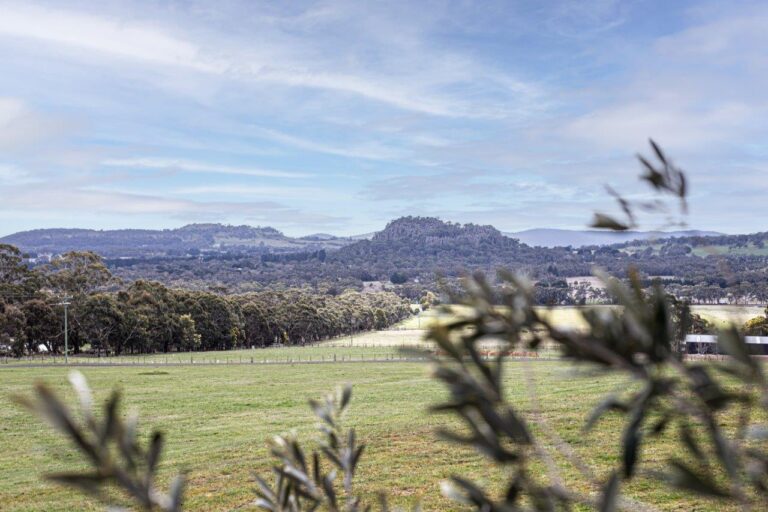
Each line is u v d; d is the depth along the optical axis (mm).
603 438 15898
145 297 80688
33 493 15328
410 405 29641
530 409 21781
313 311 111062
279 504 1571
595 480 870
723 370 788
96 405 27625
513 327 860
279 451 1646
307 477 1591
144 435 23797
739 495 778
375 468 15375
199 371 55438
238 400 35125
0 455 20938
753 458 788
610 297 853
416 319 166250
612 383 31453
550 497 891
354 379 46156
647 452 12492
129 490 757
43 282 75312
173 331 82438
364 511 1585
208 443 21688
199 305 89312
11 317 68250
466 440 872
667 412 827
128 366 61219
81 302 75188
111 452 750
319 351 87562
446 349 882
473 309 883
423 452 17109
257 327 100375
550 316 854
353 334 132500
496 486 12484
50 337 73375
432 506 11711
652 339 800
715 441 779
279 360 69312
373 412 26594
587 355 817
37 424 27578
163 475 16266
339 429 1681
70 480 732
